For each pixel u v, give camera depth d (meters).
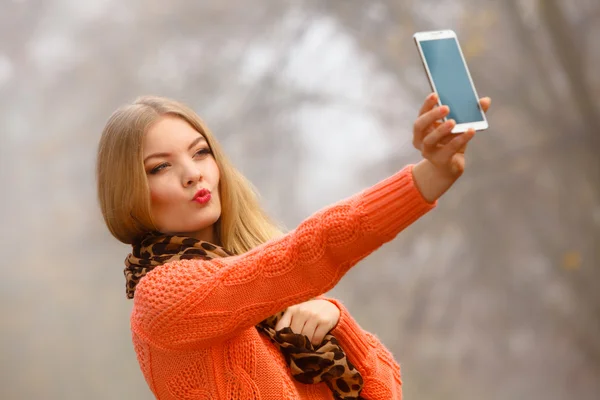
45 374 42.72
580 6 32.09
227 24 52.12
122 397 40.81
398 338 37.44
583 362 33.19
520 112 33.75
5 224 65.31
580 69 28.41
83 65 63.53
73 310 51.22
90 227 58.56
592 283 31.12
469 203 33.78
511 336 35.03
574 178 31.56
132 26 59.38
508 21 33.31
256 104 48.16
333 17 42.53
